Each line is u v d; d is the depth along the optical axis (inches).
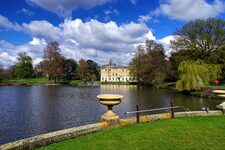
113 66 5629.9
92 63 5393.7
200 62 1844.2
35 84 3489.2
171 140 309.1
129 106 1184.8
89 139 313.9
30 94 1843.0
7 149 254.2
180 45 2139.5
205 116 485.7
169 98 1542.8
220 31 2009.1
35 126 734.5
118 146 284.5
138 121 417.4
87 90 2411.4
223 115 498.6
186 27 2118.6
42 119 840.3
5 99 1461.6
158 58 3009.4
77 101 1393.9
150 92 2097.7
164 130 361.7
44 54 3491.6
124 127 385.4
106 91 2269.9
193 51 2087.8
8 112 976.3
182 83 1742.1
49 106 1168.2
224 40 2020.2
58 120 828.6
